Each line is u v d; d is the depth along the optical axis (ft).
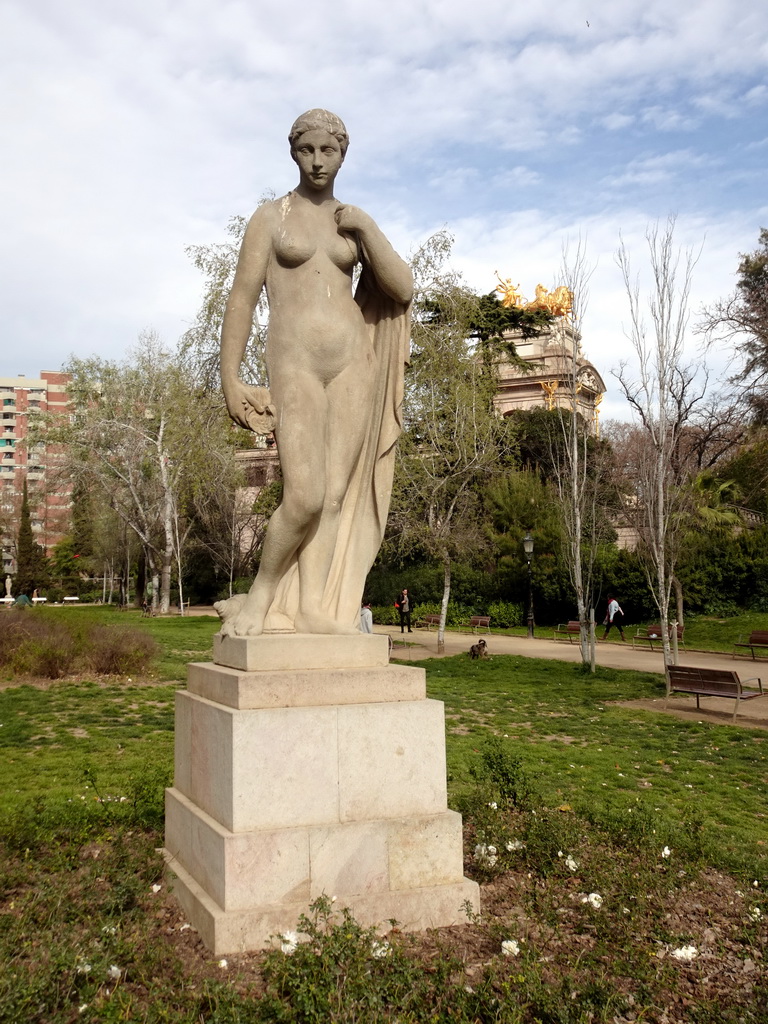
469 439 67.92
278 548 14.39
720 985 11.94
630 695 50.21
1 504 238.48
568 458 74.02
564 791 26.78
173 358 101.81
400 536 72.13
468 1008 9.82
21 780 26.27
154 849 15.79
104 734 34.22
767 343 81.30
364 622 48.67
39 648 50.78
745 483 109.09
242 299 14.75
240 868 11.87
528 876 15.57
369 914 12.50
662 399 54.34
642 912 14.03
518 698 48.75
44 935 11.61
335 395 14.85
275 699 12.78
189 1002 9.81
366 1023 9.36
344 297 14.92
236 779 12.13
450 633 97.09
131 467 118.42
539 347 138.51
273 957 10.66
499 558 103.50
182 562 143.95
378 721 13.23
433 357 66.03
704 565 96.32
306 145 14.69
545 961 11.62
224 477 101.50
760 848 20.89
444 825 13.43
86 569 218.59
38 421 122.72
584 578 96.84
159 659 60.64
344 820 12.82
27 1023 9.16
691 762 32.14
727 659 71.20
